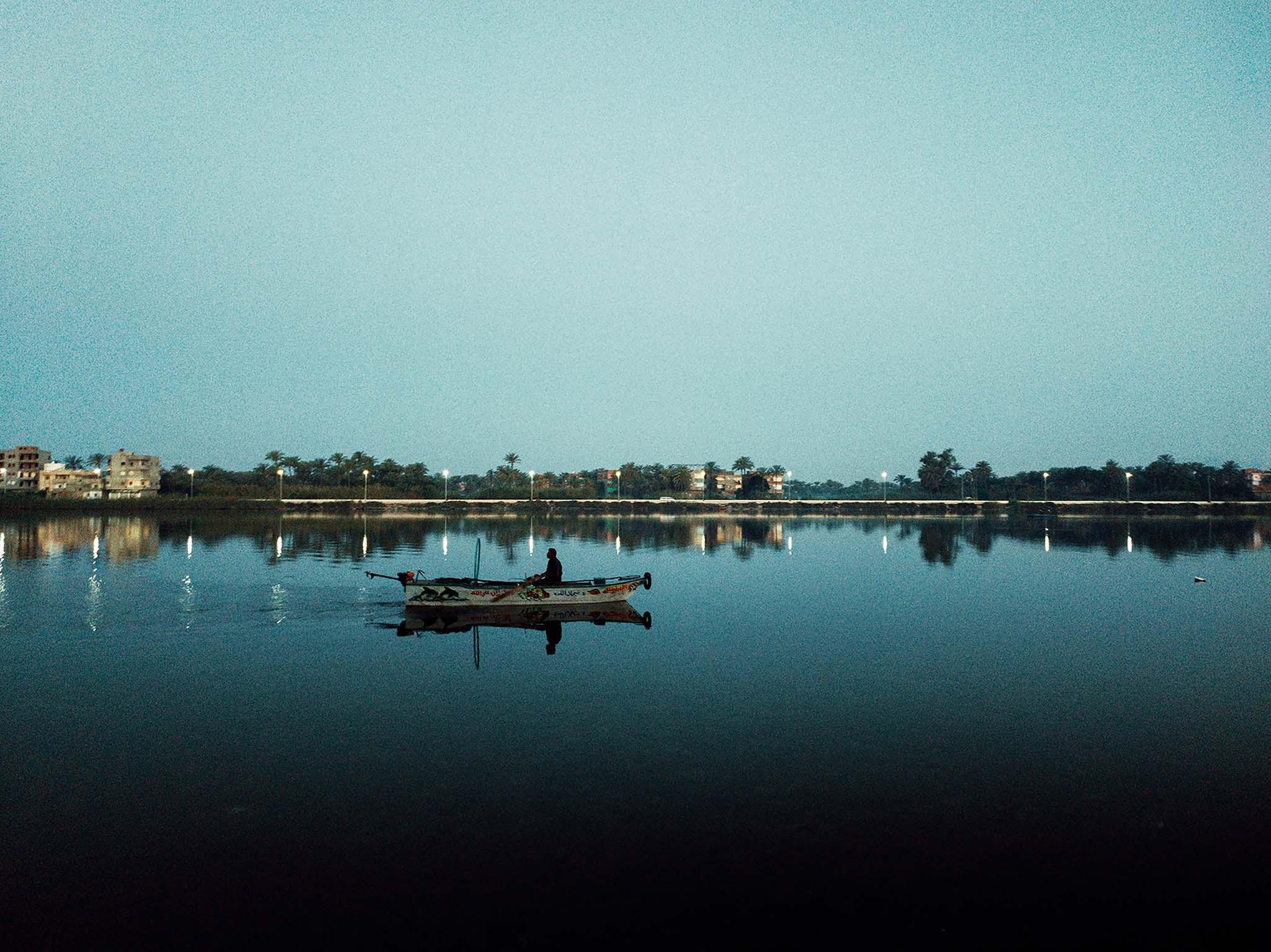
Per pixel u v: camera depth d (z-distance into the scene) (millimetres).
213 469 177250
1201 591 32219
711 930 7344
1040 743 12641
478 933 7266
